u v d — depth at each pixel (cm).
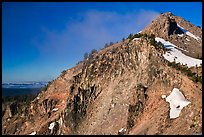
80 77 15775
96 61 15250
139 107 11625
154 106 11162
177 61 12538
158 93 11531
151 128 10144
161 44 13712
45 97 18712
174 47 14950
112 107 12612
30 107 18412
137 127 10919
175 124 9550
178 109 10119
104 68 14575
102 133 11944
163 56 12662
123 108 12138
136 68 12988
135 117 11500
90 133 12431
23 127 17388
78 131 13112
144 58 12800
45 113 17400
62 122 13962
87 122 13112
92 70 15012
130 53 13538
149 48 12850
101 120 12544
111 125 11988
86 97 14038
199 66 11956
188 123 9138
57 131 14175
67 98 15888
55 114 16750
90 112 13400
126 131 11206
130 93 12369
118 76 13625
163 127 9788
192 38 18038
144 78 12331
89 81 14625
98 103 13412
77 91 15025
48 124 14925
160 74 11894
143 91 11919
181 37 17662
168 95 11119
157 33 17650
